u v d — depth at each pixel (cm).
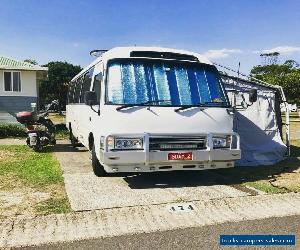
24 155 1176
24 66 1958
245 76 1070
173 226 530
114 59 746
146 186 761
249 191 723
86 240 483
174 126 723
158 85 743
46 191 721
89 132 888
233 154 752
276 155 1072
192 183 794
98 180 810
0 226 532
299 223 542
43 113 1368
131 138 699
